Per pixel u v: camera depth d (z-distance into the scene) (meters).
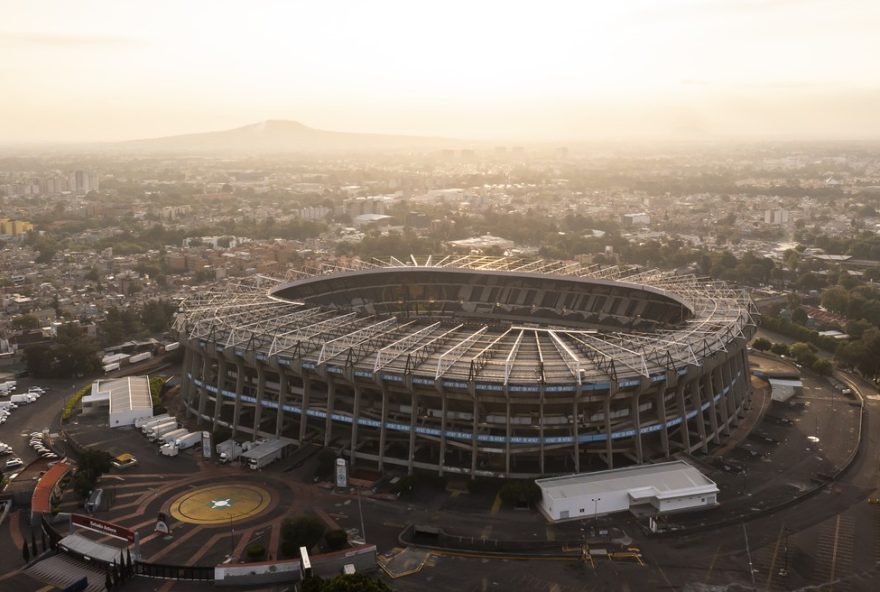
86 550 170.62
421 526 179.50
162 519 179.50
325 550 169.62
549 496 186.50
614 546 173.62
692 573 162.25
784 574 161.50
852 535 177.88
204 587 158.88
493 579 160.62
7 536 183.62
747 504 193.25
